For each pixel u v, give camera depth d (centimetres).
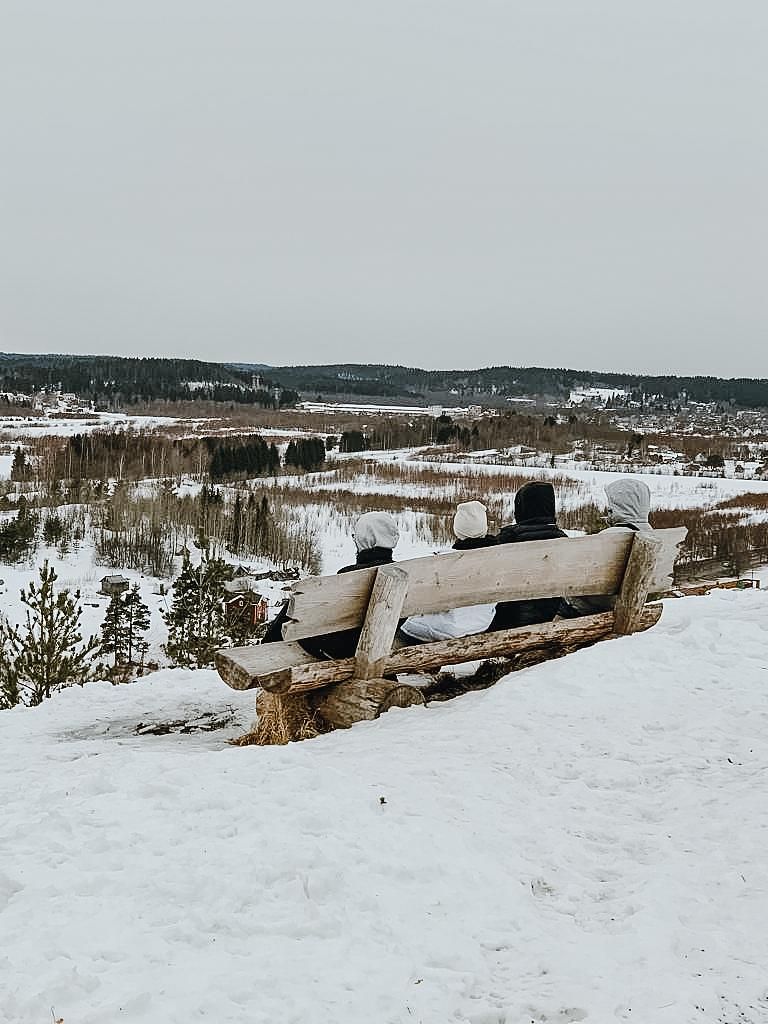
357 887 308
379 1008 250
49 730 631
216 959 266
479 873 327
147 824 353
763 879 323
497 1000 260
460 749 449
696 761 434
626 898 314
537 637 590
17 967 257
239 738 582
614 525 681
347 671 530
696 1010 251
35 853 331
